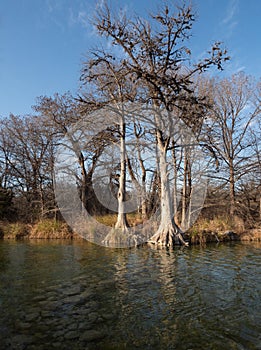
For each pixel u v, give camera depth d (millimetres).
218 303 6379
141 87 16250
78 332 4949
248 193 24156
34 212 24188
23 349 4367
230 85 24359
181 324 5277
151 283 7977
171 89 15398
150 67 15953
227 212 22969
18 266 10234
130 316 5645
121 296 6852
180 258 11805
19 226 20688
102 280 8281
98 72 18719
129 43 15742
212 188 23719
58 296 6832
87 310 5945
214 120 22859
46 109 22500
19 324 5238
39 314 5703
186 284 7883
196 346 4484
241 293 7078
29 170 28375
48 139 24219
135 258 11805
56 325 5211
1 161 28156
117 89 18281
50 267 10062
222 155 23891
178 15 15039
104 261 11164
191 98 15555
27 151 26844
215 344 4551
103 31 15555
